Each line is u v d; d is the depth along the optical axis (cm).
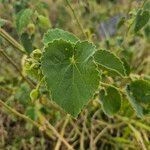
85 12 61
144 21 45
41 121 50
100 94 36
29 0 51
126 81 42
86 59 24
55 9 66
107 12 65
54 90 25
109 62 29
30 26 45
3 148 52
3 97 53
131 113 51
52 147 54
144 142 53
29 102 48
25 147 53
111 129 55
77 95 25
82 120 54
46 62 25
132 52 60
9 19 54
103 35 65
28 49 42
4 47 45
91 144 52
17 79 54
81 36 54
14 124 54
